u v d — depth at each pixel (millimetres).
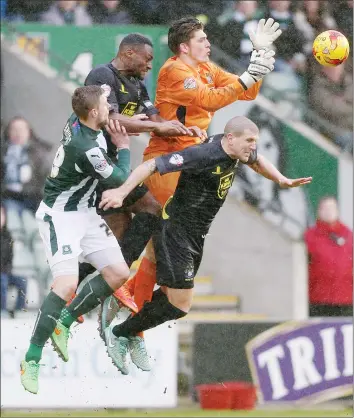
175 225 22828
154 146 23672
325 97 38656
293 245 38344
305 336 35344
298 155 38438
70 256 21953
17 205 37875
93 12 39000
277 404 34969
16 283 37062
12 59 38656
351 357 35281
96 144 21672
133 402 34438
